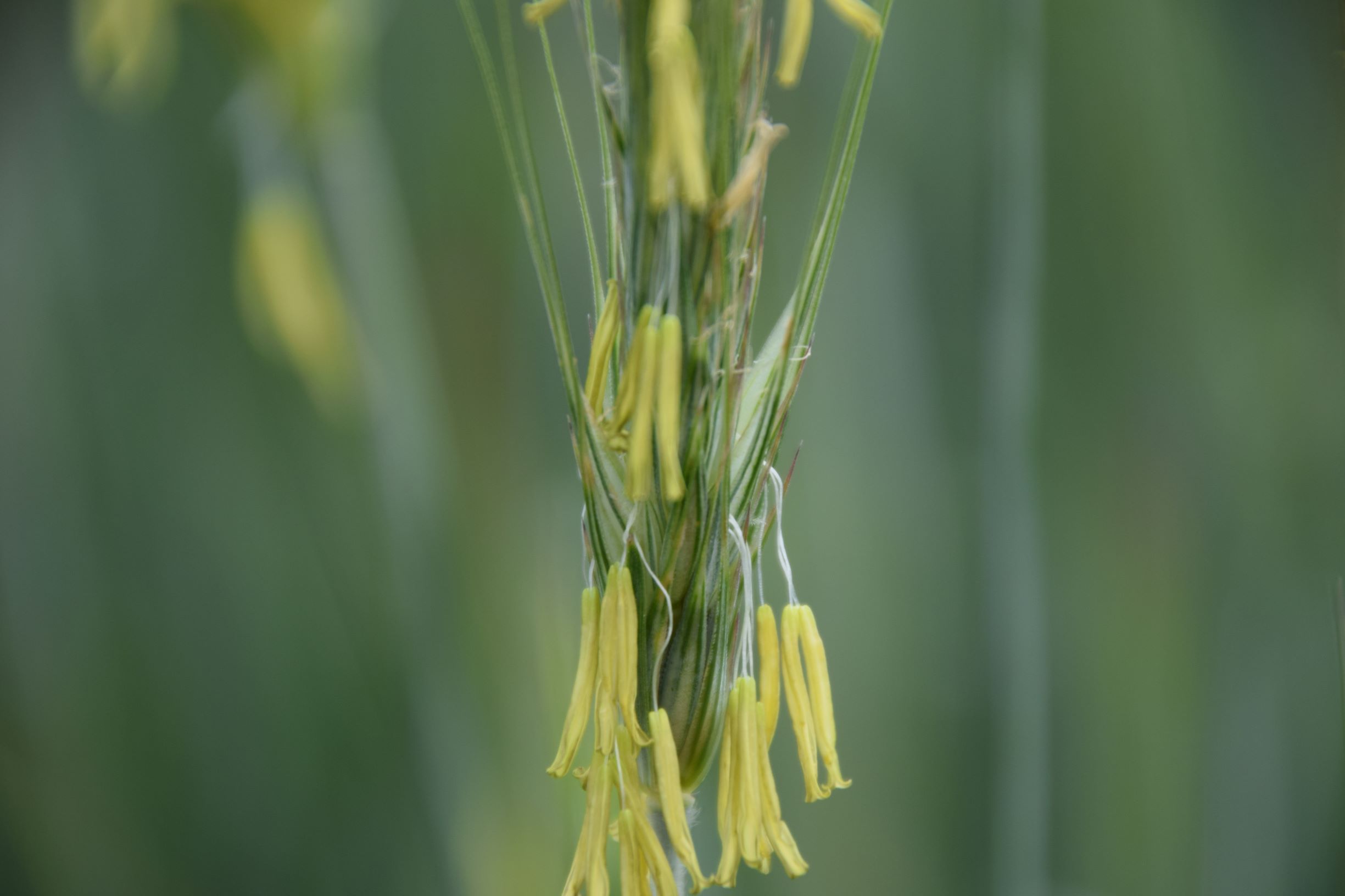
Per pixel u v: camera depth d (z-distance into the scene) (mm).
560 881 222
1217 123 300
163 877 282
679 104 150
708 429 159
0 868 275
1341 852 273
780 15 292
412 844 293
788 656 161
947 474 283
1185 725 285
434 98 299
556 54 284
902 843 265
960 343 287
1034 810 258
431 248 291
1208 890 274
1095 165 293
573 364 160
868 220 297
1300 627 292
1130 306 295
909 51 290
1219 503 297
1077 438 293
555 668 251
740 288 160
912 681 271
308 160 245
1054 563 287
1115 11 293
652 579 161
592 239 160
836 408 298
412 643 259
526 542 282
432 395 283
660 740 159
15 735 290
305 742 300
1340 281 302
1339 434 300
